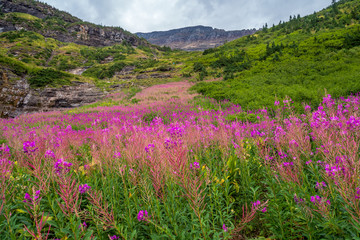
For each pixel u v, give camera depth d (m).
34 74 29.95
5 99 23.38
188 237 1.95
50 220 1.90
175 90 27.16
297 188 2.24
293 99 11.36
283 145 3.20
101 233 1.96
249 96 14.70
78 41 145.50
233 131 4.41
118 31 176.38
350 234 1.75
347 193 1.62
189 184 1.83
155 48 192.38
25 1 154.62
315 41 35.72
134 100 22.20
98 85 37.25
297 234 2.16
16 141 4.26
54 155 2.56
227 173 3.06
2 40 87.31
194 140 3.78
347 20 58.81
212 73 40.38
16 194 2.47
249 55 47.12
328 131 2.79
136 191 2.50
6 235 1.83
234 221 2.47
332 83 13.54
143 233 2.20
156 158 2.23
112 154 2.99
